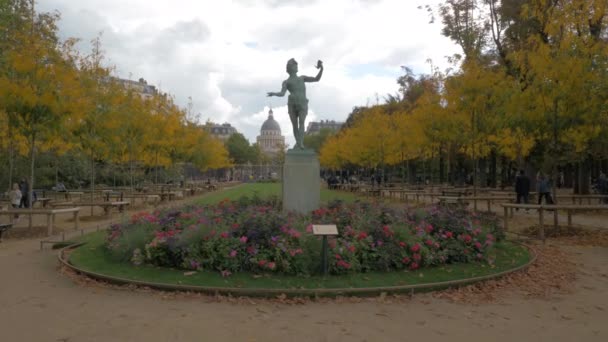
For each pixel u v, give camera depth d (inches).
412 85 1769.2
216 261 300.8
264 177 3513.8
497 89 708.7
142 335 201.0
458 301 258.7
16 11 731.4
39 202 894.4
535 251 400.5
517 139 840.9
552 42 642.8
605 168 1723.7
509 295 273.4
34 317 226.8
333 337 200.1
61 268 340.8
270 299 256.5
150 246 318.0
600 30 653.3
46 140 631.8
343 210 413.7
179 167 1905.8
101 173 1595.7
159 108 1123.3
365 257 306.0
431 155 1380.4
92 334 202.4
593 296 274.5
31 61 552.1
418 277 295.1
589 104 517.7
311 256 296.0
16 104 540.4
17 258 388.5
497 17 957.8
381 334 204.8
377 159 1389.0
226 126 6067.9
